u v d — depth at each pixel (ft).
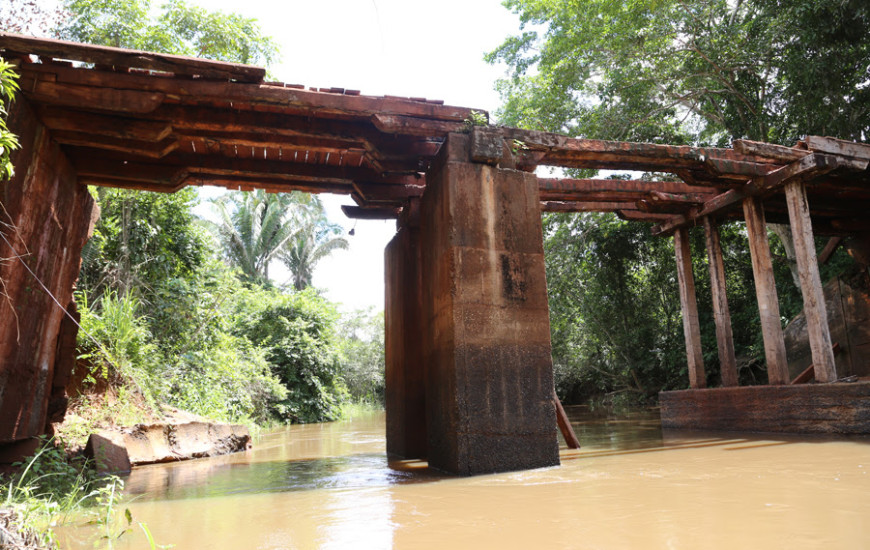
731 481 14.80
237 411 45.57
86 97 19.86
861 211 37.55
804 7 38.50
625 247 58.90
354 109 21.83
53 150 21.45
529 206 22.11
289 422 61.26
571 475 17.40
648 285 63.00
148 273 40.60
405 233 28.84
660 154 26.94
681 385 61.11
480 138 21.54
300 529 11.19
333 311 79.82
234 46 42.98
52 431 22.41
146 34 40.06
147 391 28.58
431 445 21.80
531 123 52.95
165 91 20.45
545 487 15.30
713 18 48.21
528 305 21.09
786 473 15.71
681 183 34.53
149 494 16.52
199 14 42.32
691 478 15.66
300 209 93.71
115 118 21.24
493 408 19.65
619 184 33.12
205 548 10.00
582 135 50.29
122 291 37.88
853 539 8.73
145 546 10.38
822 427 26.14
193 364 40.16
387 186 28.32
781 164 30.12
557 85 52.16
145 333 33.24
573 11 52.75
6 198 17.48
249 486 17.53
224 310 50.62
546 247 57.00
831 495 12.25
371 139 23.59
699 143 53.78
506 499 13.66
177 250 42.86
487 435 19.35
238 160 26.35
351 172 27.86
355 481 18.01
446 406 20.16
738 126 48.91
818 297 27.71
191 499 15.39
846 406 25.13
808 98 41.60
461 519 11.53
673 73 47.06
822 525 9.66
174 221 42.24
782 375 29.99
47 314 21.53
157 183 25.41
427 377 22.86
